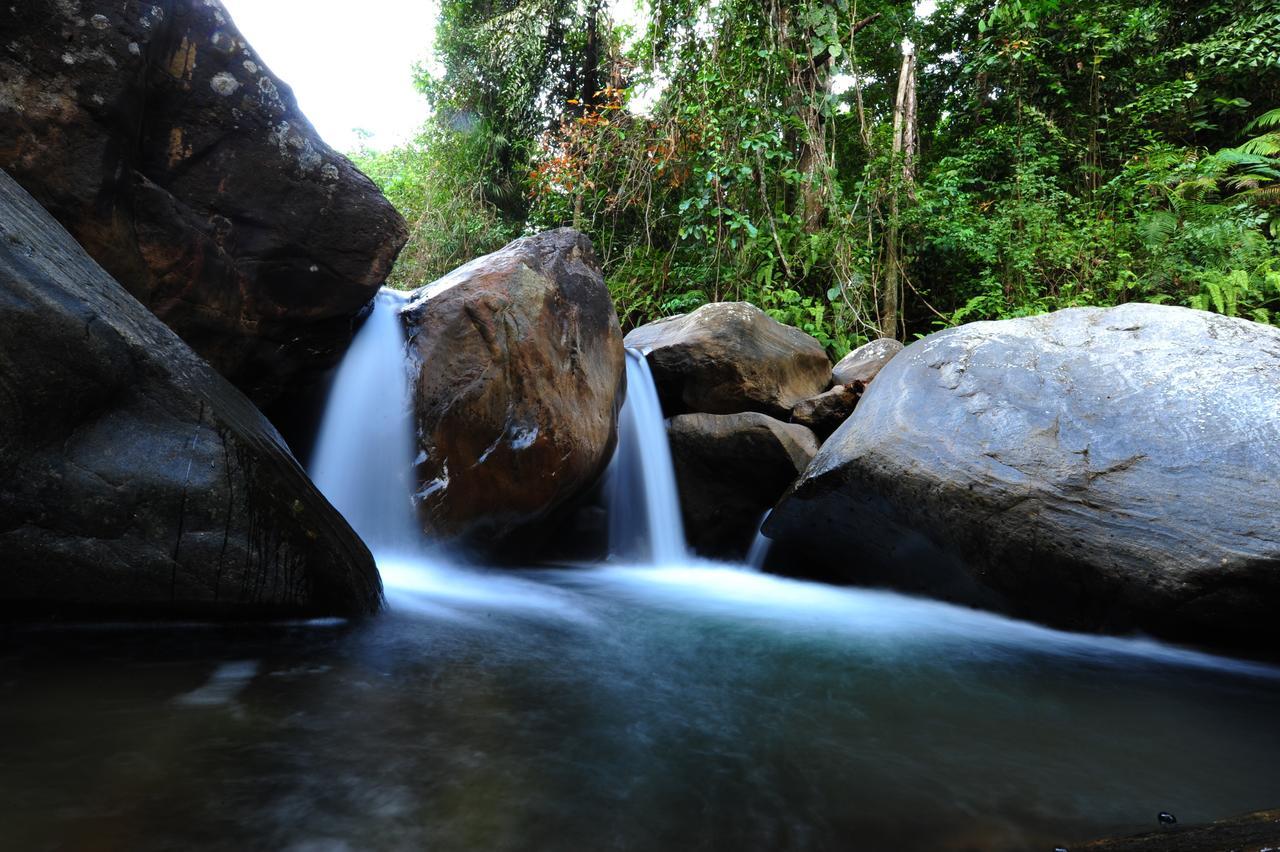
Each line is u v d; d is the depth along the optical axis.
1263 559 3.03
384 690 2.18
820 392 6.61
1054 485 3.62
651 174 9.47
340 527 2.93
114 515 2.38
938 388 4.33
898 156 8.88
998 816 1.62
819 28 8.97
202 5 3.41
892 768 1.88
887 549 4.57
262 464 2.64
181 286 3.38
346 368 4.27
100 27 3.01
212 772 1.57
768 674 2.75
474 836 1.41
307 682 2.18
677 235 9.68
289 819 1.41
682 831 1.48
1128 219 8.86
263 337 3.80
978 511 3.74
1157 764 1.99
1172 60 10.47
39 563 2.30
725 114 8.73
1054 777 1.87
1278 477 3.22
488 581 4.32
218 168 3.52
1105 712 2.46
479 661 2.59
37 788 1.43
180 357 2.74
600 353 4.90
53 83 2.94
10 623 2.37
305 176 3.73
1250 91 10.56
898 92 9.73
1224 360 3.77
